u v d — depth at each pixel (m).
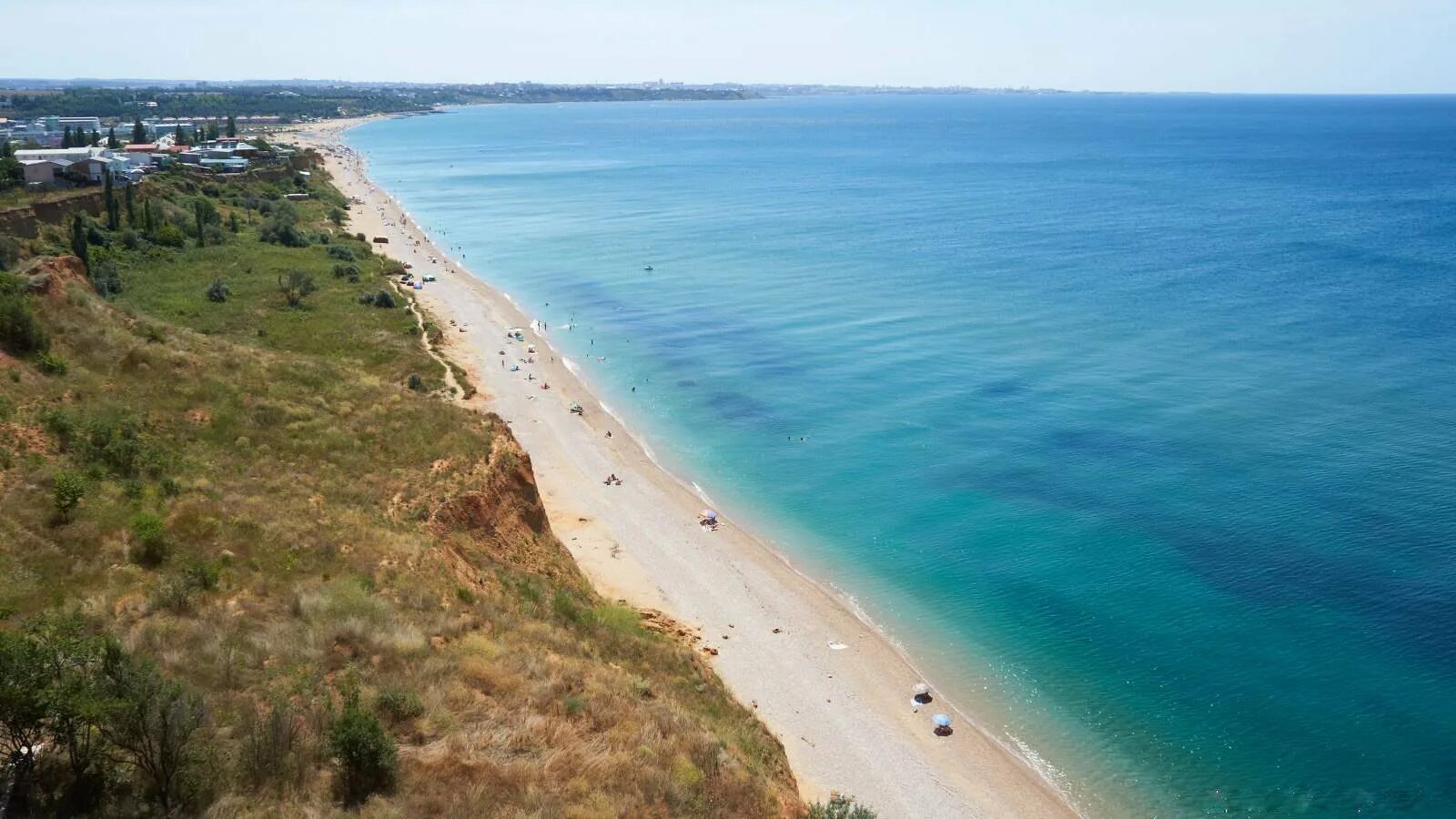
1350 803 30.28
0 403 29.81
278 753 17.73
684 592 42.78
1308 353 74.94
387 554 28.58
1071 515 49.91
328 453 36.16
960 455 58.03
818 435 62.03
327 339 69.50
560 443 59.28
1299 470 53.53
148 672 17.02
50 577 22.67
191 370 39.44
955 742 33.84
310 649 21.84
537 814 17.97
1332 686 35.62
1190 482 52.75
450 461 37.62
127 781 16.19
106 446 29.78
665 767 21.42
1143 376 70.69
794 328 87.19
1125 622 40.47
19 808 15.20
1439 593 40.94
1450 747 32.25
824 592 43.69
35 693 15.36
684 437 62.16
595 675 25.84
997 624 40.75
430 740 20.02
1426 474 52.31
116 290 74.00
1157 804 30.91
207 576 24.12
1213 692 35.78
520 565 35.50
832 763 32.25
